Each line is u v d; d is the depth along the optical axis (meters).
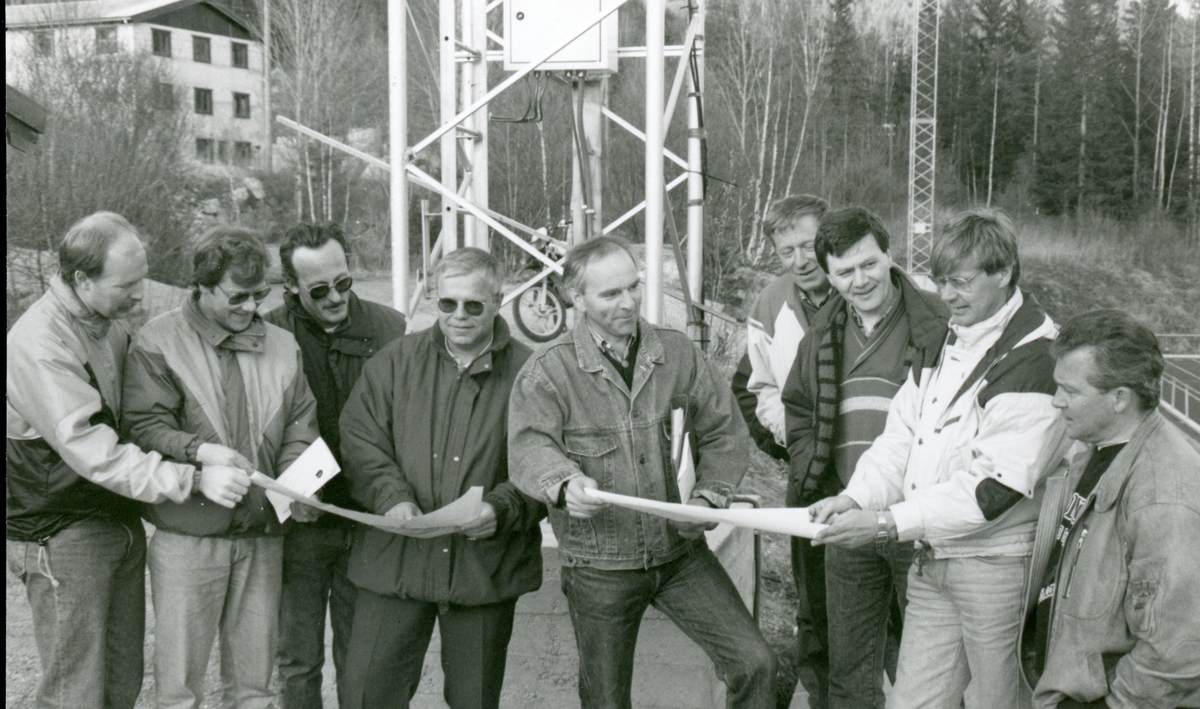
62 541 2.81
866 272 3.01
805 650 3.64
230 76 39.62
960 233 2.60
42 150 15.52
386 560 3.00
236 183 29.28
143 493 2.76
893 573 3.15
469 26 5.58
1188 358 28.86
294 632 3.40
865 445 3.14
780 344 3.66
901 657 2.82
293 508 3.01
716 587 2.94
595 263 2.76
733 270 24.20
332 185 30.22
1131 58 49.62
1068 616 2.32
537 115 5.84
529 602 3.84
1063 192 47.41
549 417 2.83
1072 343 2.29
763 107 36.06
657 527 2.85
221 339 2.99
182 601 2.93
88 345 2.84
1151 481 2.19
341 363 3.42
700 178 5.20
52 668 2.84
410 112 30.48
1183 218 46.38
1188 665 2.11
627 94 26.25
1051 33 50.28
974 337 2.66
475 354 3.07
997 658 2.62
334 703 4.00
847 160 39.25
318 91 31.45
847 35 42.91
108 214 2.82
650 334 2.91
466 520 2.80
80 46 20.14
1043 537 2.46
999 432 2.55
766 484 10.05
